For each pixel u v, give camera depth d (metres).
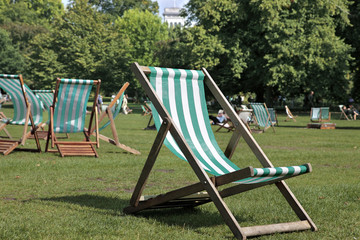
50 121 9.63
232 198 5.55
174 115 4.69
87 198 5.29
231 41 38.09
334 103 49.06
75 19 50.62
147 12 69.38
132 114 36.12
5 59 59.91
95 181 6.53
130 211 4.55
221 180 3.91
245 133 4.65
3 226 3.84
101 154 10.00
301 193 5.77
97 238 3.59
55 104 10.30
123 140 13.38
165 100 4.69
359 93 46.19
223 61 40.72
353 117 33.25
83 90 9.55
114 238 3.60
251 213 4.76
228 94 46.16
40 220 4.12
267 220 4.49
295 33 37.28
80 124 9.91
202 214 4.72
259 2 36.03
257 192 5.91
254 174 3.60
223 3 37.38
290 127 22.58
